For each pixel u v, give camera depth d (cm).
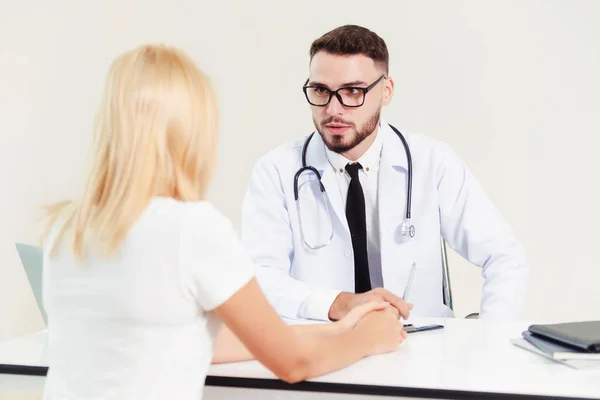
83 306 92
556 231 264
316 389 103
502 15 263
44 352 121
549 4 261
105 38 284
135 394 89
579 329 117
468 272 266
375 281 187
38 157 287
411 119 272
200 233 90
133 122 89
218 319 98
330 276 183
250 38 278
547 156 263
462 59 267
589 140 261
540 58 262
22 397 233
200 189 95
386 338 120
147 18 283
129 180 89
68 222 95
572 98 261
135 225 89
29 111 288
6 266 287
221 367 112
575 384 100
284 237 186
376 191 188
